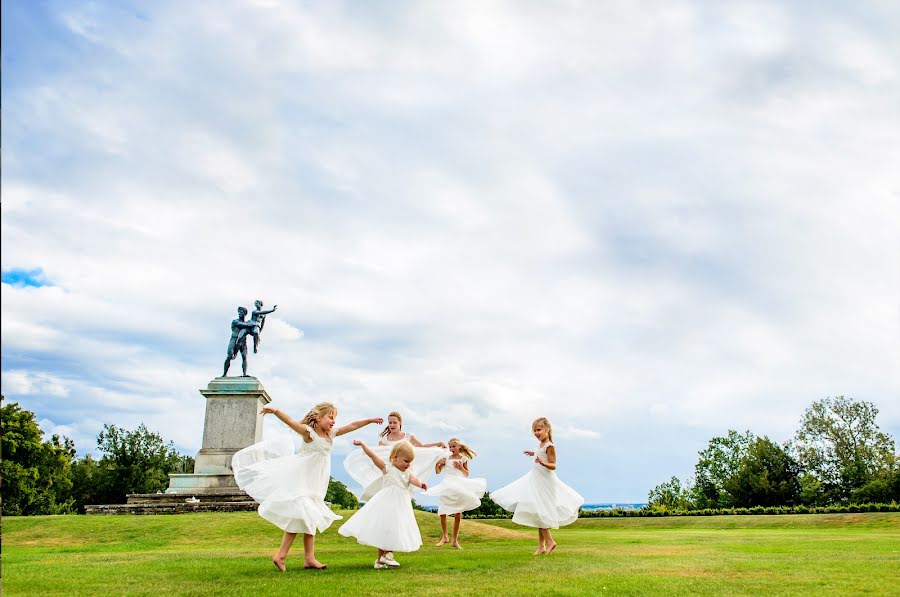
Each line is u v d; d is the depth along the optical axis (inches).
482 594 232.1
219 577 281.9
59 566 333.1
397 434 499.5
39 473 1818.4
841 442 2381.9
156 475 2124.8
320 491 337.7
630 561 345.1
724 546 462.0
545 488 411.8
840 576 274.1
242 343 1125.1
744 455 2313.0
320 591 239.1
